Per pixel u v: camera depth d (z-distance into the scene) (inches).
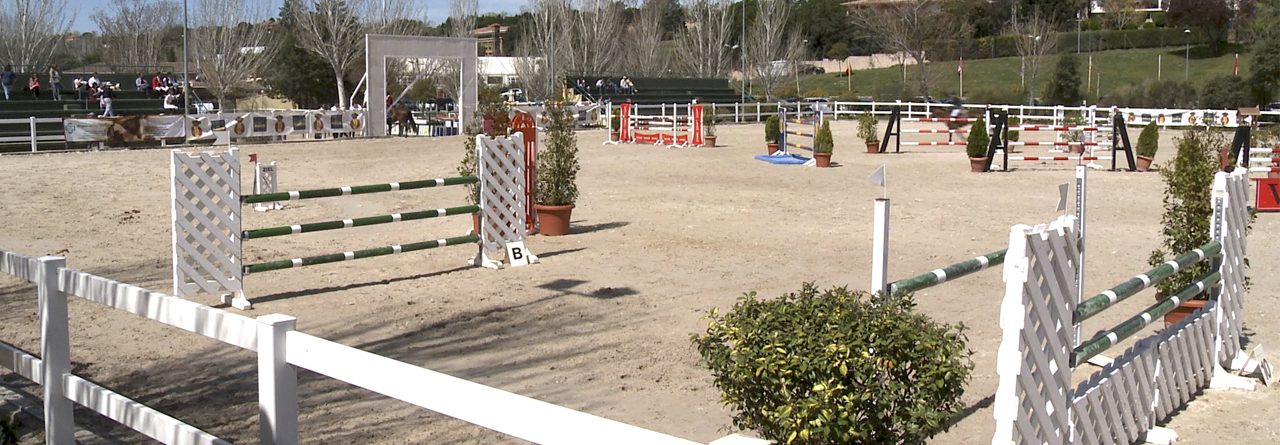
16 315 318.3
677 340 292.4
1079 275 201.5
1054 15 3090.6
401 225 539.2
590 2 2615.7
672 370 261.1
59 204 606.2
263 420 134.6
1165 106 2064.5
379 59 1301.7
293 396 135.1
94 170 812.6
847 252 446.9
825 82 2950.3
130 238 482.6
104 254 437.7
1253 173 695.7
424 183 395.2
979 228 524.4
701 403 233.6
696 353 277.3
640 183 762.2
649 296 354.6
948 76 2731.3
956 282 376.2
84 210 580.7
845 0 3727.9
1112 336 199.6
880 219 172.1
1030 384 167.0
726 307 336.2
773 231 511.5
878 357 138.4
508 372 260.4
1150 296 357.1
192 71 2407.7
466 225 537.3
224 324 140.3
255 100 2368.4
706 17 2687.0
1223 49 2864.2
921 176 817.5
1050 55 2805.1
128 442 199.3
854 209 603.5
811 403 133.9
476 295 358.0
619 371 260.4
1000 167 857.5
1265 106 1830.7
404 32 2379.4
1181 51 2918.3
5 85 1352.1
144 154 978.1
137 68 2017.7
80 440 199.2
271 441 133.6
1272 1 2071.9
